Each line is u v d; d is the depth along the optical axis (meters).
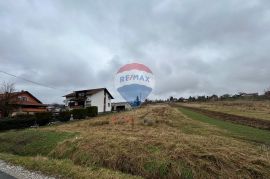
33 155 17.95
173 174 10.91
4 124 37.34
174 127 22.42
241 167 10.70
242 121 30.19
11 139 22.52
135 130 20.25
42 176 11.41
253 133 20.78
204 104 69.88
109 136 16.44
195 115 37.00
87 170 11.82
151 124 23.73
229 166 10.77
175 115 31.66
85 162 13.55
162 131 19.25
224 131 20.78
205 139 15.00
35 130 24.22
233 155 11.63
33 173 11.95
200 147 12.53
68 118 45.38
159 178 11.05
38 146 19.02
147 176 11.33
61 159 14.73
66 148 15.95
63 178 11.06
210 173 10.55
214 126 24.09
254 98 84.69
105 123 27.09
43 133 21.88
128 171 11.99
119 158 12.72
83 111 47.56
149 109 37.75
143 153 12.56
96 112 49.97
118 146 13.83
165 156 11.94
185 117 31.27
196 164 11.02
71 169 11.96
